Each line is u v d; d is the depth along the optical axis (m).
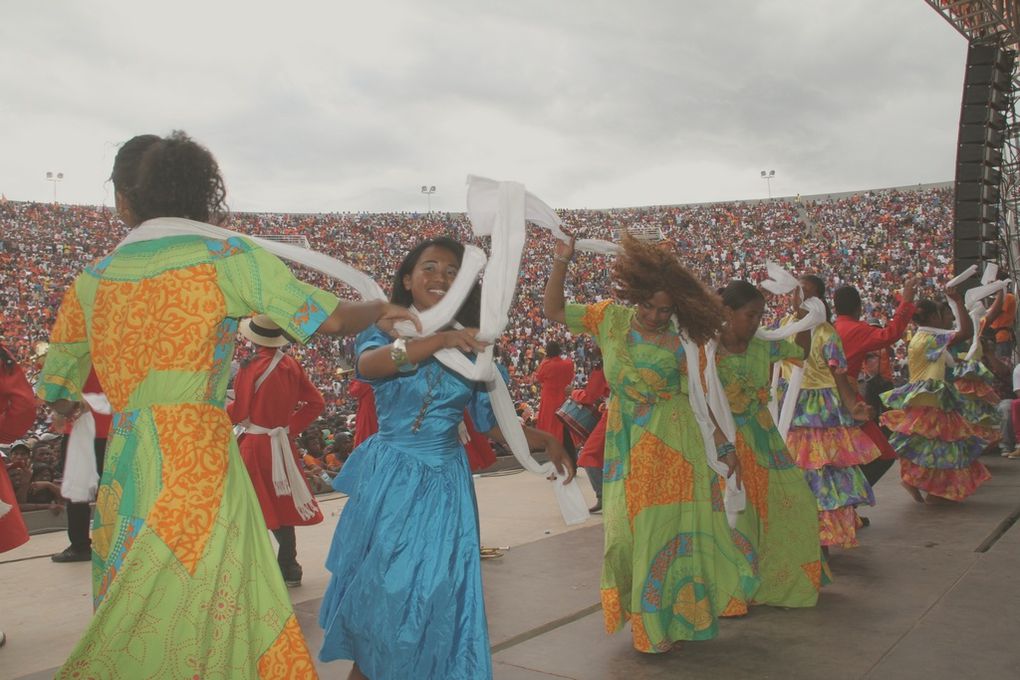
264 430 4.90
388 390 2.85
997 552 5.15
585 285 37.72
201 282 2.20
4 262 33.84
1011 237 16.14
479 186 3.00
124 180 2.38
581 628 3.96
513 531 6.62
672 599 3.58
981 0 13.98
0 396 3.94
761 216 47.03
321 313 2.22
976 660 3.36
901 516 6.61
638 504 3.60
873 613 4.04
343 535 2.80
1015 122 15.88
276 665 2.14
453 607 2.64
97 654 2.01
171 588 2.05
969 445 7.04
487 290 2.76
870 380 9.07
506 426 3.06
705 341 3.72
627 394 3.67
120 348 2.21
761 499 4.24
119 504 2.16
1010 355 11.41
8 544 4.05
